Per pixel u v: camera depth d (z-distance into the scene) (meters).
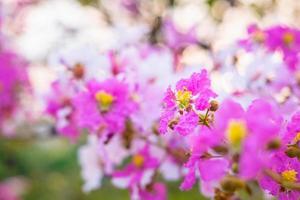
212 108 0.35
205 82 0.36
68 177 1.37
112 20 0.95
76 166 1.36
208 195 0.49
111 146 0.55
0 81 1.08
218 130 0.31
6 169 1.38
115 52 0.62
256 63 0.59
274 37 0.60
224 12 0.85
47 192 1.40
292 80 0.58
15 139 1.06
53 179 1.40
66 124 0.61
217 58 0.64
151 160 0.55
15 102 1.08
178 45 0.82
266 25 0.72
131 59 0.59
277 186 0.35
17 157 1.38
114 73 0.57
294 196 0.35
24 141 1.06
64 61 0.59
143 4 0.92
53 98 0.62
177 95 0.36
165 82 0.54
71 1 0.97
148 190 0.56
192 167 0.35
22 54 1.13
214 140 0.32
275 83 0.58
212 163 0.34
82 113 0.52
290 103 0.52
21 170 1.40
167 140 0.55
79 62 0.59
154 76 0.57
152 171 0.55
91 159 0.61
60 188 1.38
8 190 1.40
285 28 0.60
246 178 0.30
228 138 0.30
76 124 0.61
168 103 0.37
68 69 0.59
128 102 0.51
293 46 0.60
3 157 1.36
